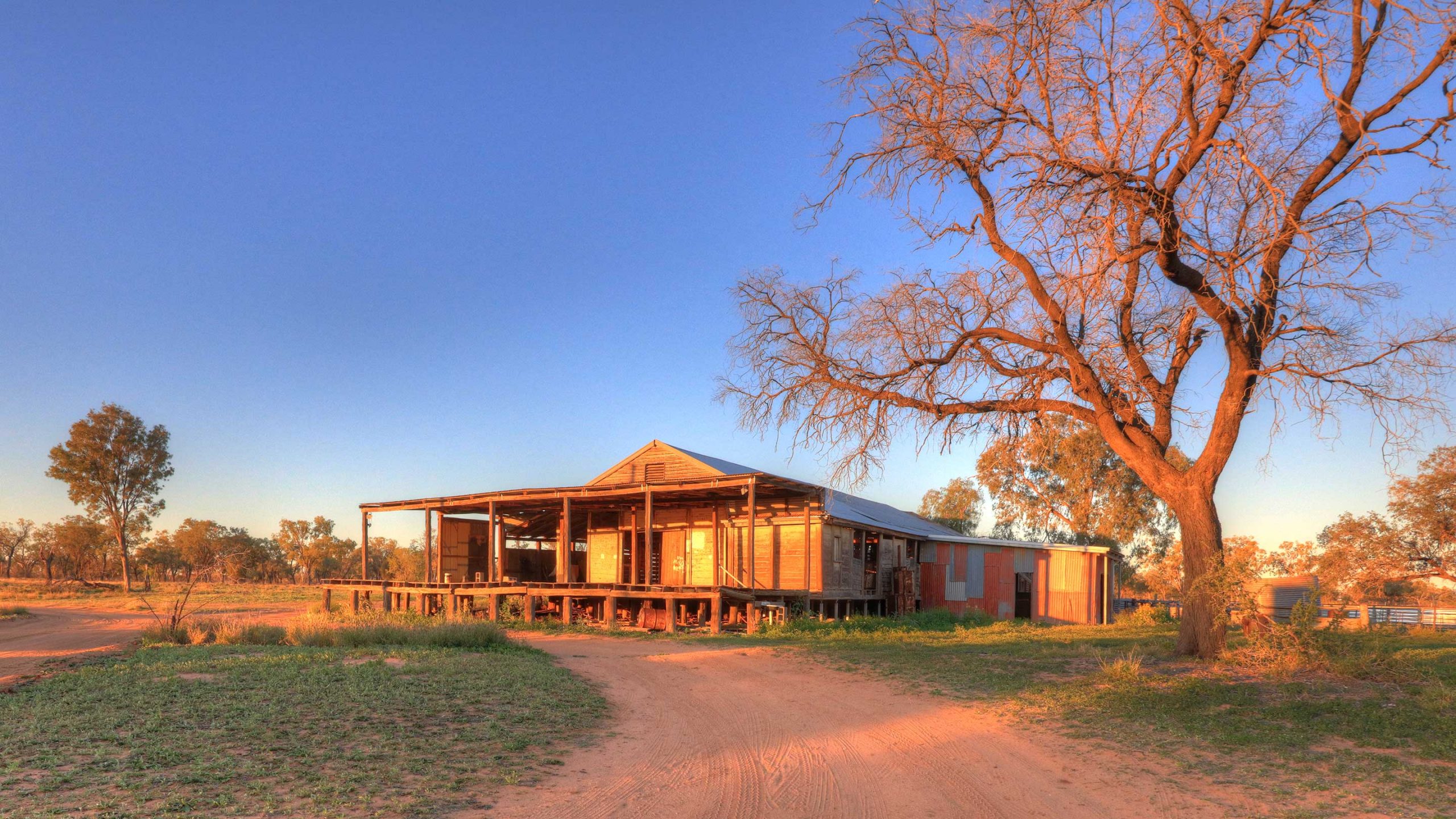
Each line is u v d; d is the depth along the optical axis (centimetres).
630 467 3278
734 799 768
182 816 652
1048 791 794
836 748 981
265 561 9456
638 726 1102
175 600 4281
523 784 786
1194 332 1670
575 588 2675
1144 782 810
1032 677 1431
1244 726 1004
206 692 1181
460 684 1291
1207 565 1527
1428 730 949
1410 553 3419
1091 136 1489
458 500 3166
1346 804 722
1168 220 1447
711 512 3206
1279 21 1329
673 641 2212
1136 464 1620
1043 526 4928
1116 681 1299
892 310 1764
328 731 960
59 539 9281
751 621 2550
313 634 1952
